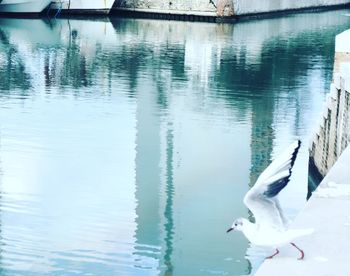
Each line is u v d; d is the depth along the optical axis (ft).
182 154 60.59
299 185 52.80
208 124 71.46
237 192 51.67
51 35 135.23
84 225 44.47
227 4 169.99
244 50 122.01
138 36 136.98
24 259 39.34
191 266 39.01
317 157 54.60
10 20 159.12
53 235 42.65
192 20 172.04
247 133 68.13
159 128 69.31
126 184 52.34
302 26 164.35
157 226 44.39
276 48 125.39
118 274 38.01
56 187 51.24
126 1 176.86
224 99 83.05
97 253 40.52
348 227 26.21
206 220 45.65
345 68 49.32
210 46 125.39
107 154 60.34
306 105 80.89
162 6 173.99
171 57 112.27
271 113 76.54
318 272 22.39
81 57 110.93
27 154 59.67
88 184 52.42
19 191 50.47
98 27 150.92
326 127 52.29
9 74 96.68
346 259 23.40
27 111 75.00
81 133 66.69
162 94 84.74
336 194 30.01
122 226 44.34
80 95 83.61
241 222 20.61
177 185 52.54
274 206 20.16
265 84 92.79
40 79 93.04
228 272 38.29
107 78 94.38
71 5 168.35
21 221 44.86
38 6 163.94
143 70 100.48
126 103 79.41
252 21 173.99
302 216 27.35
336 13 205.77
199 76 97.04
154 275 38.22
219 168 57.11
